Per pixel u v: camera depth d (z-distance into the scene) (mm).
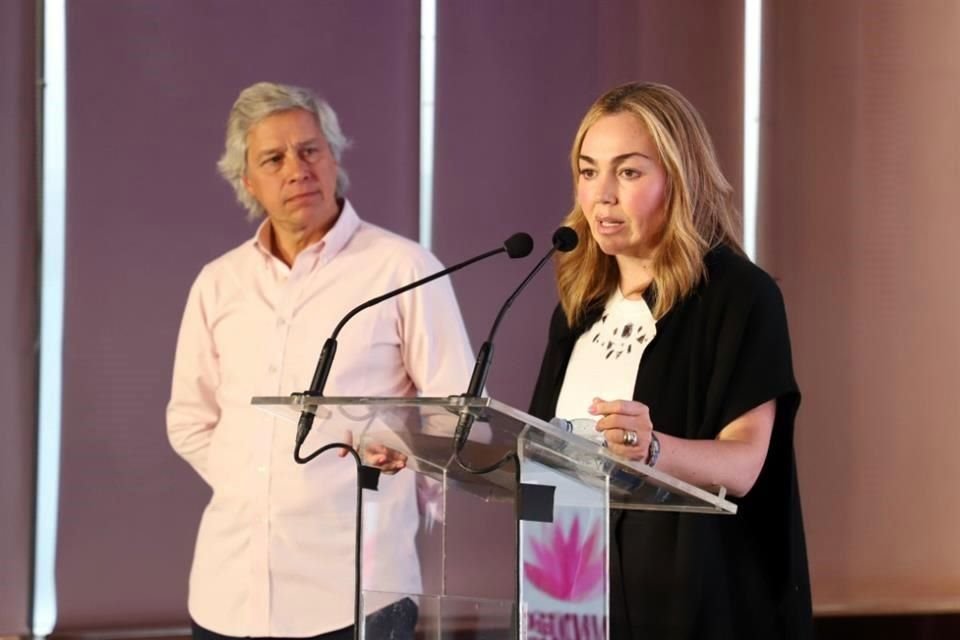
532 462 5418
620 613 6914
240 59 13727
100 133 13484
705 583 6793
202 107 13648
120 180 13492
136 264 13469
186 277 13531
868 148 14352
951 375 14312
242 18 13734
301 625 9336
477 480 5922
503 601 5348
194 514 13391
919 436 14273
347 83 13867
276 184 9812
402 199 13867
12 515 13203
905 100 14422
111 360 13391
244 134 9992
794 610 6898
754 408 6867
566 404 7531
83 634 13125
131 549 13305
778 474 6996
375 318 9617
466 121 14016
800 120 14320
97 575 13242
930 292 14320
